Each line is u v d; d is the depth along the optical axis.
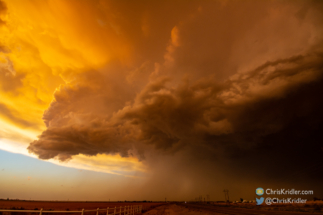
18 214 21.42
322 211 30.95
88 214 31.34
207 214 27.62
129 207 23.69
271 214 25.75
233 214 26.41
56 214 21.69
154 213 29.88
